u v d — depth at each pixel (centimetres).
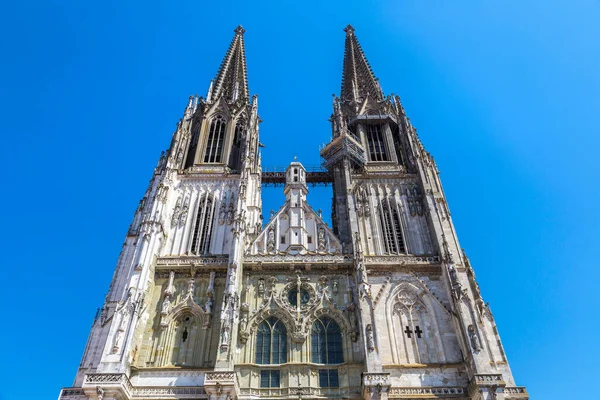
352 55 10169
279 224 6538
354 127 8344
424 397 4772
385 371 5031
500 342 5216
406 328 5478
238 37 10575
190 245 6325
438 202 6625
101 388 4503
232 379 4588
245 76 9806
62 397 4847
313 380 4978
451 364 5050
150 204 6675
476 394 4591
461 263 5859
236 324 5209
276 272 5897
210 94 8738
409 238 6431
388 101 8575
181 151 7519
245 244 6141
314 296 5666
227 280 5478
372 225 6556
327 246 6288
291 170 7181
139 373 4969
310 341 5328
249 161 7244
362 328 5147
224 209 6731
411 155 7562
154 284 5788
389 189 7056
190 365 5122
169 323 5441
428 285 5819
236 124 8312
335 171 7362
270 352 5238
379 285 5819
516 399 4741
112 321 5081
